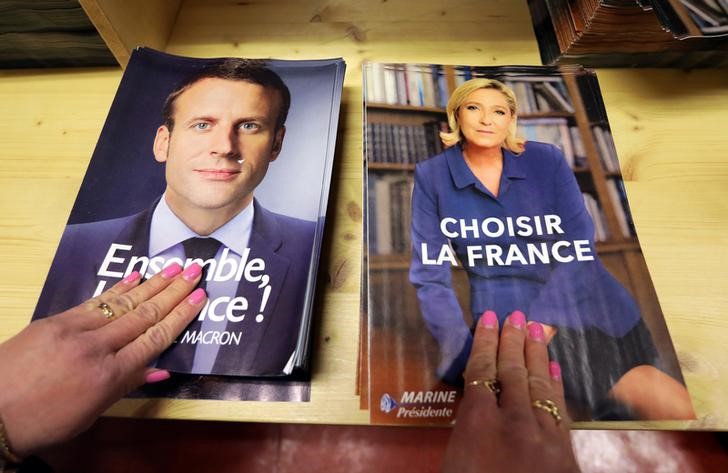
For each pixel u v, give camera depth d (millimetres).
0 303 443
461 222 442
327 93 506
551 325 397
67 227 440
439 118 493
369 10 634
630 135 527
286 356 386
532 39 605
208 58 540
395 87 507
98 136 544
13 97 575
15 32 534
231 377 396
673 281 442
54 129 550
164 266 422
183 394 390
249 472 736
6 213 496
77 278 420
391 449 752
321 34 616
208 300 405
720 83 562
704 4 430
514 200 453
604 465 732
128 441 750
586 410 371
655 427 376
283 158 473
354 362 409
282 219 443
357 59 591
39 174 521
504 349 375
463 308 404
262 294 409
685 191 491
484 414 319
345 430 769
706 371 401
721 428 378
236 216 444
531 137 486
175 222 442
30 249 475
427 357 388
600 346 390
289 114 495
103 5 493
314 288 414
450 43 604
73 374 326
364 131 482
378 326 398
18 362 321
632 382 379
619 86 562
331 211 485
